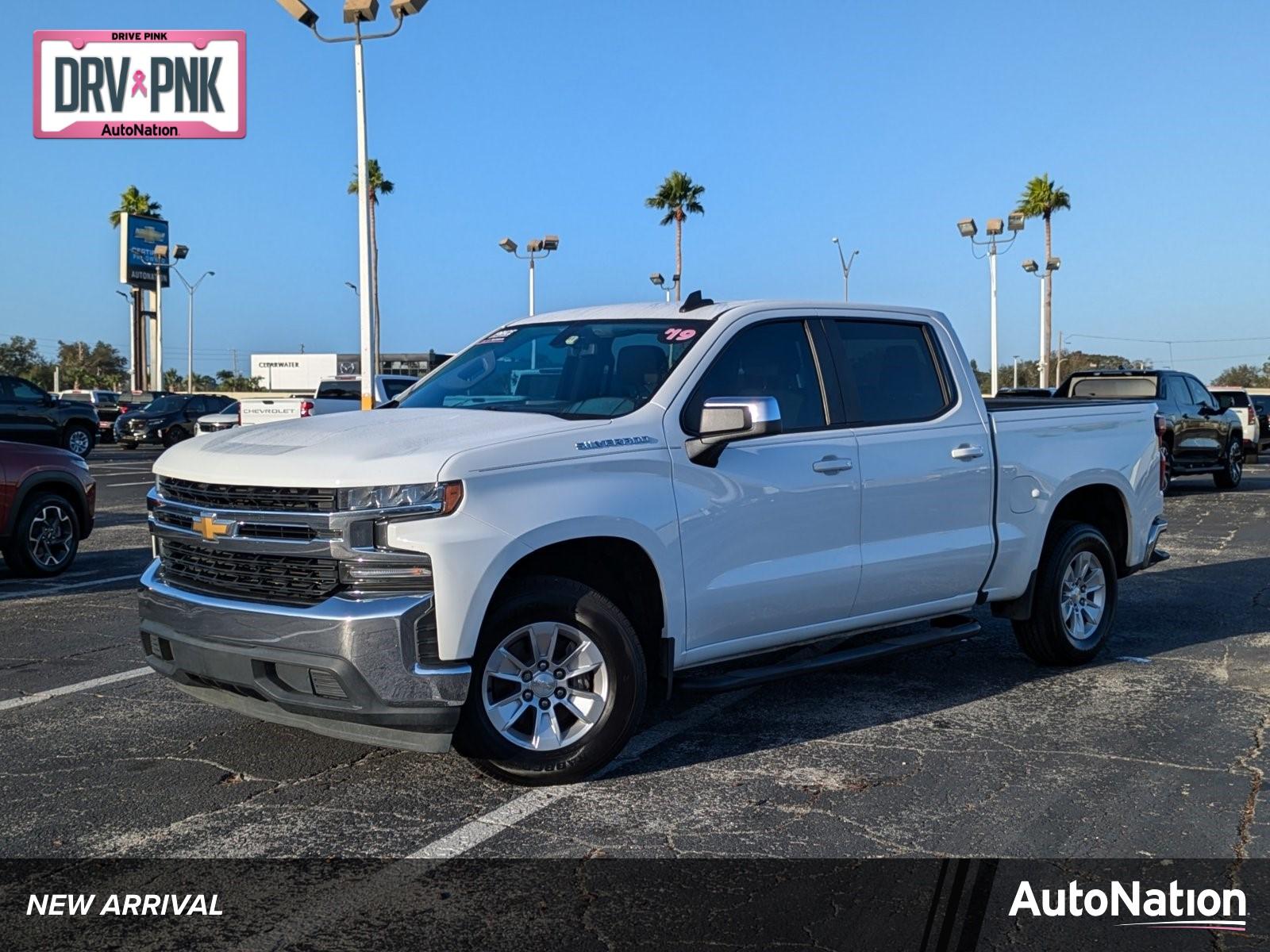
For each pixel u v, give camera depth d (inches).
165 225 2787.9
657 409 201.3
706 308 224.4
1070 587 273.1
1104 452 278.4
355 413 217.3
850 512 223.1
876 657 230.4
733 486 205.5
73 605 354.9
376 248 2030.0
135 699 244.2
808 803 182.9
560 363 221.1
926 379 246.7
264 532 177.6
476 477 175.8
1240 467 849.5
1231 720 229.5
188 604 183.5
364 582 170.9
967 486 244.4
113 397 1889.8
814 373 227.1
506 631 182.9
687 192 2170.3
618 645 189.2
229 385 4252.0
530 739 188.7
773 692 251.8
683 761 204.1
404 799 185.3
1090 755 206.8
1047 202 2226.9
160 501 196.2
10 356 4077.3
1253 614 342.6
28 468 401.1
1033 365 3324.3
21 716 231.5
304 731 221.6
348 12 886.4
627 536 190.5
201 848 165.9
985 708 238.5
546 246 1462.8
